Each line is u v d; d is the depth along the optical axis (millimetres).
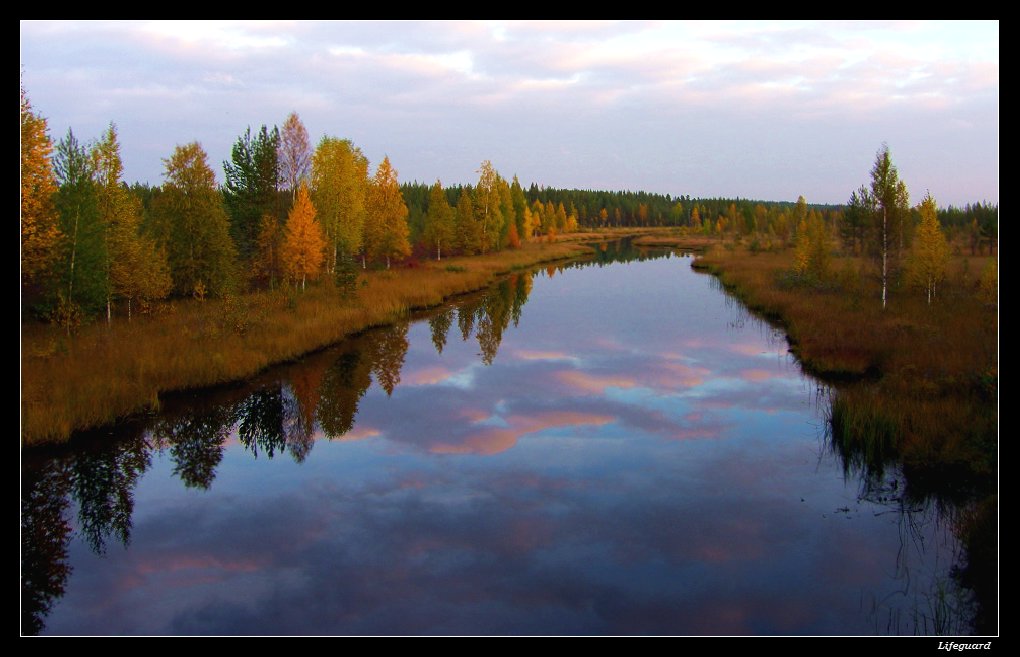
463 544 9406
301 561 8977
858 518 9938
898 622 7316
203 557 9102
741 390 17094
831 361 18422
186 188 27312
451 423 14836
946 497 10445
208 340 19375
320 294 29531
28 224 17984
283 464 12531
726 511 10305
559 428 14406
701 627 7359
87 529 9914
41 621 7523
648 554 9039
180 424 14688
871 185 25672
